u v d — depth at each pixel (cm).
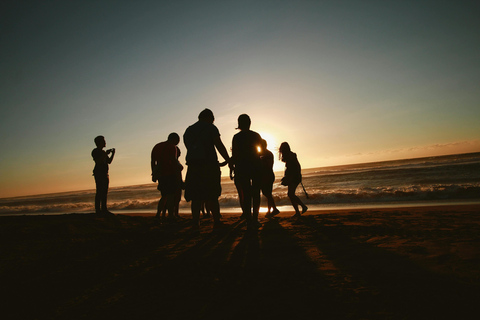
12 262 313
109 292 227
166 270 276
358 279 224
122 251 357
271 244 362
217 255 322
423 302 178
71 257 333
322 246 337
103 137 645
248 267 273
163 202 623
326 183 2283
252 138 485
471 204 815
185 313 185
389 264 256
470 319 156
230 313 181
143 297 214
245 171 472
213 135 450
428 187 1250
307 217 627
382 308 174
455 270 229
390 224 462
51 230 474
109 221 568
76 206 1973
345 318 165
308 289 211
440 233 369
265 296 204
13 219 594
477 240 318
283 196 1384
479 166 2292
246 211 469
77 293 227
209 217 727
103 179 645
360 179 2361
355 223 491
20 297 222
